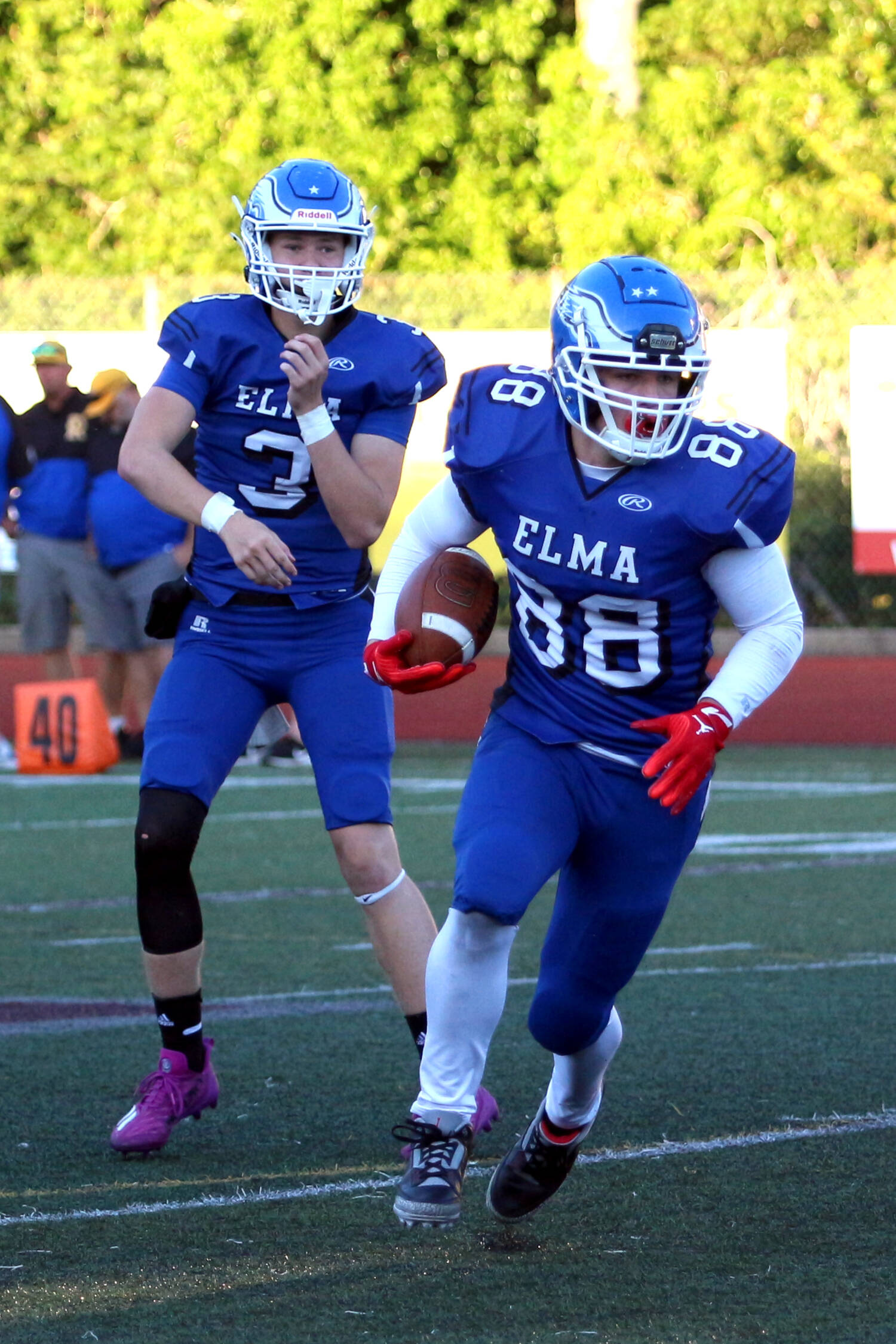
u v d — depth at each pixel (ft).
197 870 89.10
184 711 44.75
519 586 36.65
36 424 124.16
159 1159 42.96
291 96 210.38
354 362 44.50
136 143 221.05
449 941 35.09
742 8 202.49
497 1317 32.04
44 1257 35.55
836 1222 37.58
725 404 140.56
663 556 34.96
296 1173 41.70
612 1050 36.88
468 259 209.05
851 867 88.58
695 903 79.25
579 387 34.22
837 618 166.09
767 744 142.92
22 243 226.99
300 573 44.91
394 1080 50.42
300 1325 31.63
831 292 160.35
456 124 210.38
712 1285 33.76
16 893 83.15
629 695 35.88
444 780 123.34
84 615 126.41
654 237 195.11
